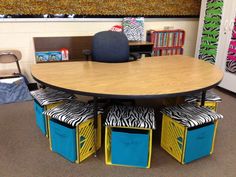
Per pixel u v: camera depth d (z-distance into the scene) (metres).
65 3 3.62
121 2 3.91
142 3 4.05
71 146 1.97
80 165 2.00
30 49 3.69
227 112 3.07
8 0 3.34
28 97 3.36
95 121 2.02
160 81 1.95
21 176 1.87
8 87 3.23
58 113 1.99
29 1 3.44
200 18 4.14
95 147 2.12
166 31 4.24
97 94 1.68
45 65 2.43
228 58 3.69
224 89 3.94
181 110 2.08
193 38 4.74
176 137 2.01
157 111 2.89
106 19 3.92
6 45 3.55
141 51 3.90
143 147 1.91
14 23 3.48
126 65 2.48
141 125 1.83
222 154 2.18
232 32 3.55
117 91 1.72
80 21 3.79
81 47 3.79
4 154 2.14
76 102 2.22
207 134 2.03
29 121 2.76
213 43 3.93
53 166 1.99
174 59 2.81
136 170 1.95
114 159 1.99
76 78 2.00
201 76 2.11
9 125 2.66
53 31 3.71
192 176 1.90
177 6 4.36
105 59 2.85
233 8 3.49
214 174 1.92
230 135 2.51
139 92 1.70
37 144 2.30
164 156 2.13
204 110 2.08
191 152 2.00
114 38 2.84
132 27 3.90
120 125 1.84
